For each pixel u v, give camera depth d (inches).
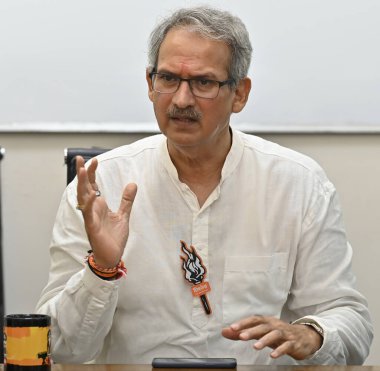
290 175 93.8
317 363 82.1
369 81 135.4
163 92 84.3
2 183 134.0
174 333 88.9
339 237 94.7
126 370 72.9
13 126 133.5
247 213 92.0
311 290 91.7
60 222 92.7
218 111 85.1
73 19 133.8
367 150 136.7
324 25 135.0
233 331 76.0
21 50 133.3
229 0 134.1
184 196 91.1
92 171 75.8
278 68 135.0
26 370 66.8
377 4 135.0
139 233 90.5
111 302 80.1
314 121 135.6
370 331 92.0
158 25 87.4
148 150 94.7
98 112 134.6
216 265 90.7
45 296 90.0
